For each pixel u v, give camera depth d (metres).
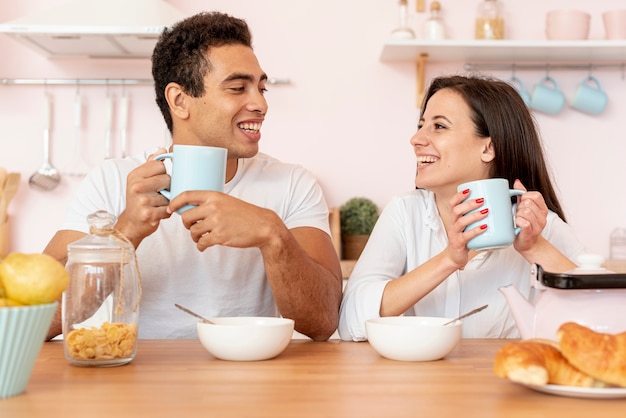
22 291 0.82
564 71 2.97
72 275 1.02
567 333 0.81
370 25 2.97
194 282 1.62
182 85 1.52
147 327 1.61
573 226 2.96
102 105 2.96
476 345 1.24
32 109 2.96
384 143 2.96
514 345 0.82
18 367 0.82
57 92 2.96
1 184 2.85
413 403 0.80
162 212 1.18
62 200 2.95
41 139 2.96
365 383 0.91
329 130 2.96
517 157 1.59
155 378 0.93
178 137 1.59
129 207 1.18
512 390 0.86
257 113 1.53
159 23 2.47
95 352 1.00
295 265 1.30
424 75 2.93
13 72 2.95
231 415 0.74
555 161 2.96
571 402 0.81
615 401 0.81
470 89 1.58
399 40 2.67
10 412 0.76
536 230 1.25
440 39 2.72
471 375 0.96
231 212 1.17
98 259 1.02
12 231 2.92
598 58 2.88
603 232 2.96
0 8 2.94
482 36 2.75
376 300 1.38
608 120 2.96
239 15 2.96
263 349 1.06
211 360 1.08
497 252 1.61
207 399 0.81
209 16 1.53
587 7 2.97
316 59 2.96
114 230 1.05
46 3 2.95
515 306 1.00
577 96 2.87
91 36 2.56
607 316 0.92
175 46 1.52
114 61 2.95
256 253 1.63
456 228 1.22
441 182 1.57
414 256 1.64
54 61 2.95
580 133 2.96
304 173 1.74
